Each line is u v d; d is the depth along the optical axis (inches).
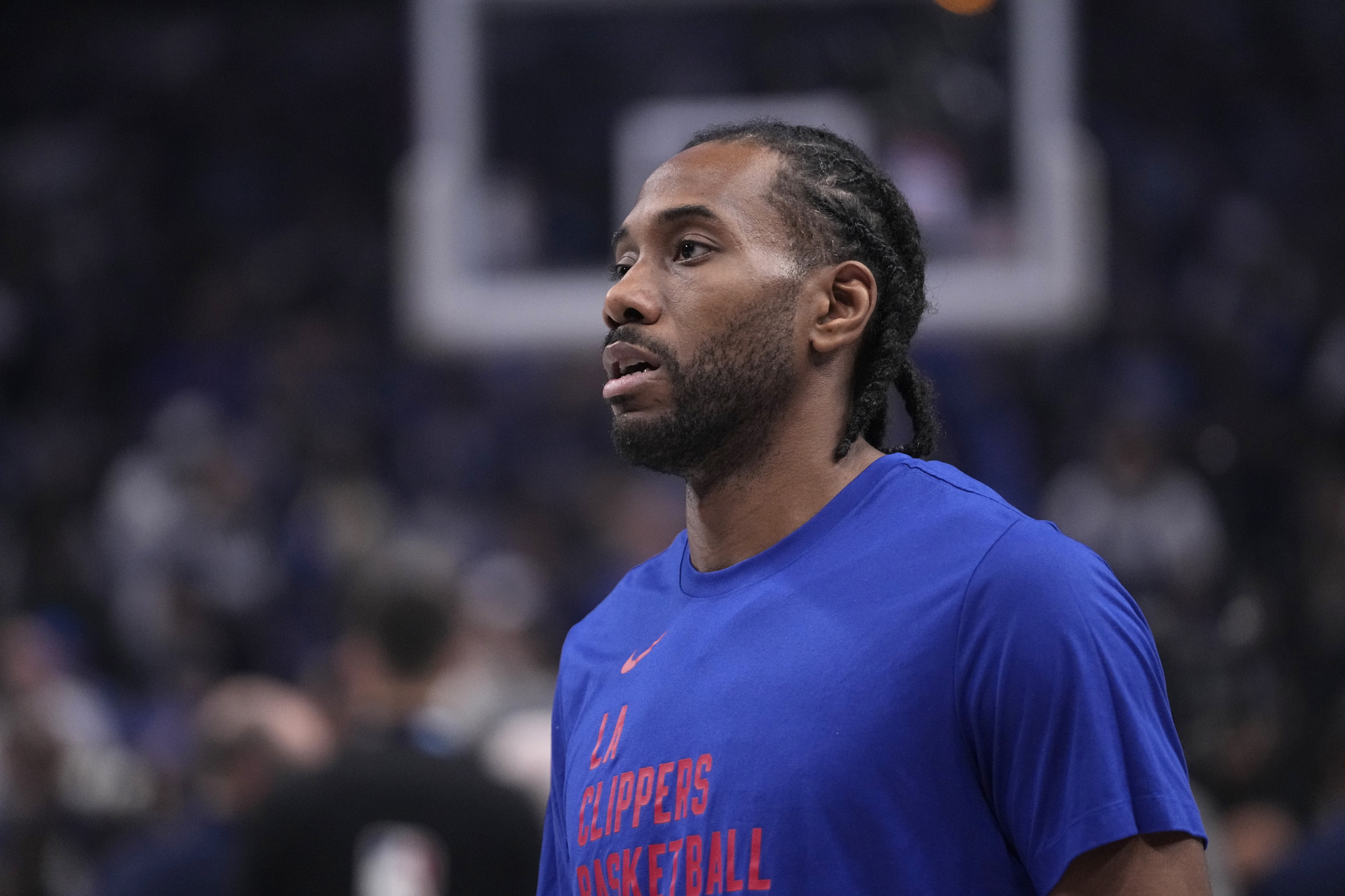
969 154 435.5
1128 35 848.9
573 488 637.9
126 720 511.8
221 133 884.6
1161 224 780.0
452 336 462.0
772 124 112.4
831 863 89.8
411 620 212.1
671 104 456.8
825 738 91.8
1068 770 87.7
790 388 103.6
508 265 462.0
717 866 92.3
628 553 555.5
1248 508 642.2
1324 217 796.0
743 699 95.9
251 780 255.4
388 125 882.1
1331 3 853.2
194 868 252.5
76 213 855.1
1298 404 698.8
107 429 750.5
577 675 111.4
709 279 102.4
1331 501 562.3
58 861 378.0
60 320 809.5
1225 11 854.5
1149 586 531.8
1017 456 633.0
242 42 908.6
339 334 779.4
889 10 442.0
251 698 263.7
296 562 596.1
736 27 454.6
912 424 115.1
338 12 911.7
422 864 200.8
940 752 90.8
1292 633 522.6
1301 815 354.9
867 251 106.6
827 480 105.1
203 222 852.6
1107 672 89.3
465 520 619.5
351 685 235.3
